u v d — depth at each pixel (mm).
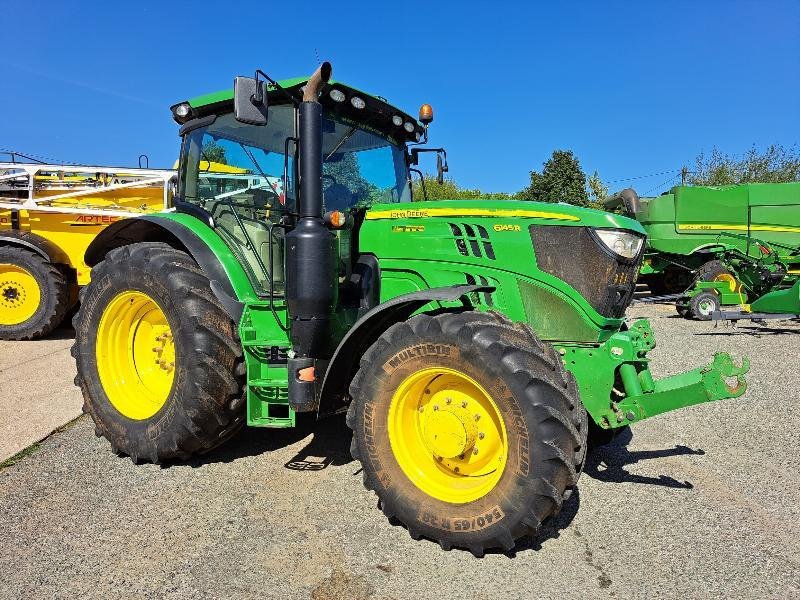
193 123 4137
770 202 12891
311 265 3207
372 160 4352
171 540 2803
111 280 3873
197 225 3918
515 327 2777
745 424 4684
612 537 2873
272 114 3838
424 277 3551
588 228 3219
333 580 2494
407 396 2875
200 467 3674
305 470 3635
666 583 2494
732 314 9055
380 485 2863
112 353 3992
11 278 8125
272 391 3502
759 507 3227
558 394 2549
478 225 3445
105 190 8633
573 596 2396
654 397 3043
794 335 8945
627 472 3715
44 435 4191
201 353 3439
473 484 2781
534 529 2539
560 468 2490
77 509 3104
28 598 2361
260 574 2533
